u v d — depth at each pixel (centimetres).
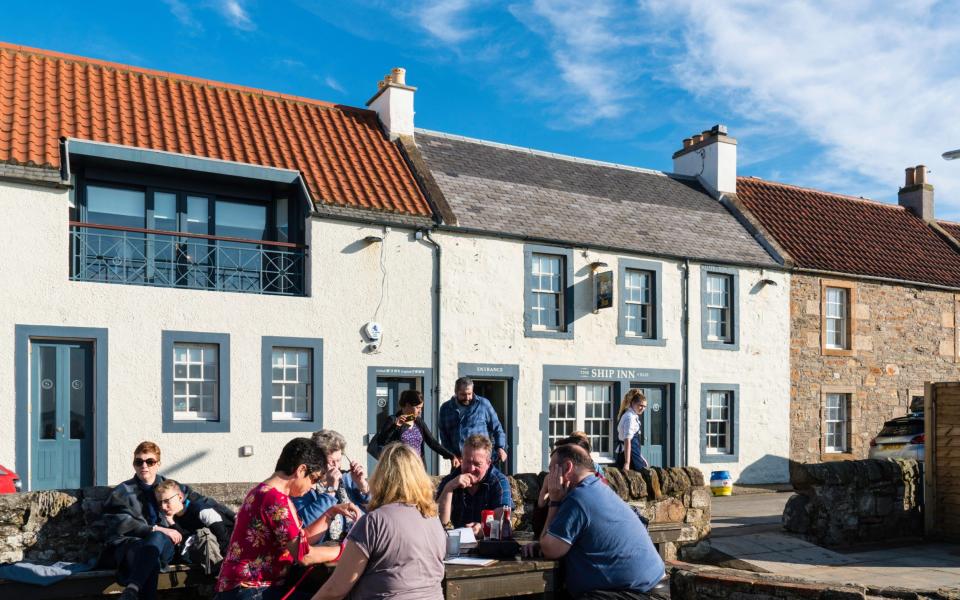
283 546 488
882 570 897
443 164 1730
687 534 966
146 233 1369
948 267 2266
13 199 1192
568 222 1727
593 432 1712
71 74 1466
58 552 632
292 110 1666
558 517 524
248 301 1358
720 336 1884
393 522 446
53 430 1214
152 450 622
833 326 2039
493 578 511
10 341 1174
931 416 1103
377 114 1773
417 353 1495
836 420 2025
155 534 581
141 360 1268
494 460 848
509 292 1603
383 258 1478
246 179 1434
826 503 1016
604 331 1714
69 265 1298
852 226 2258
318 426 1398
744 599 635
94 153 1274
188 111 1509
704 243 1892
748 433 1880
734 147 2167
